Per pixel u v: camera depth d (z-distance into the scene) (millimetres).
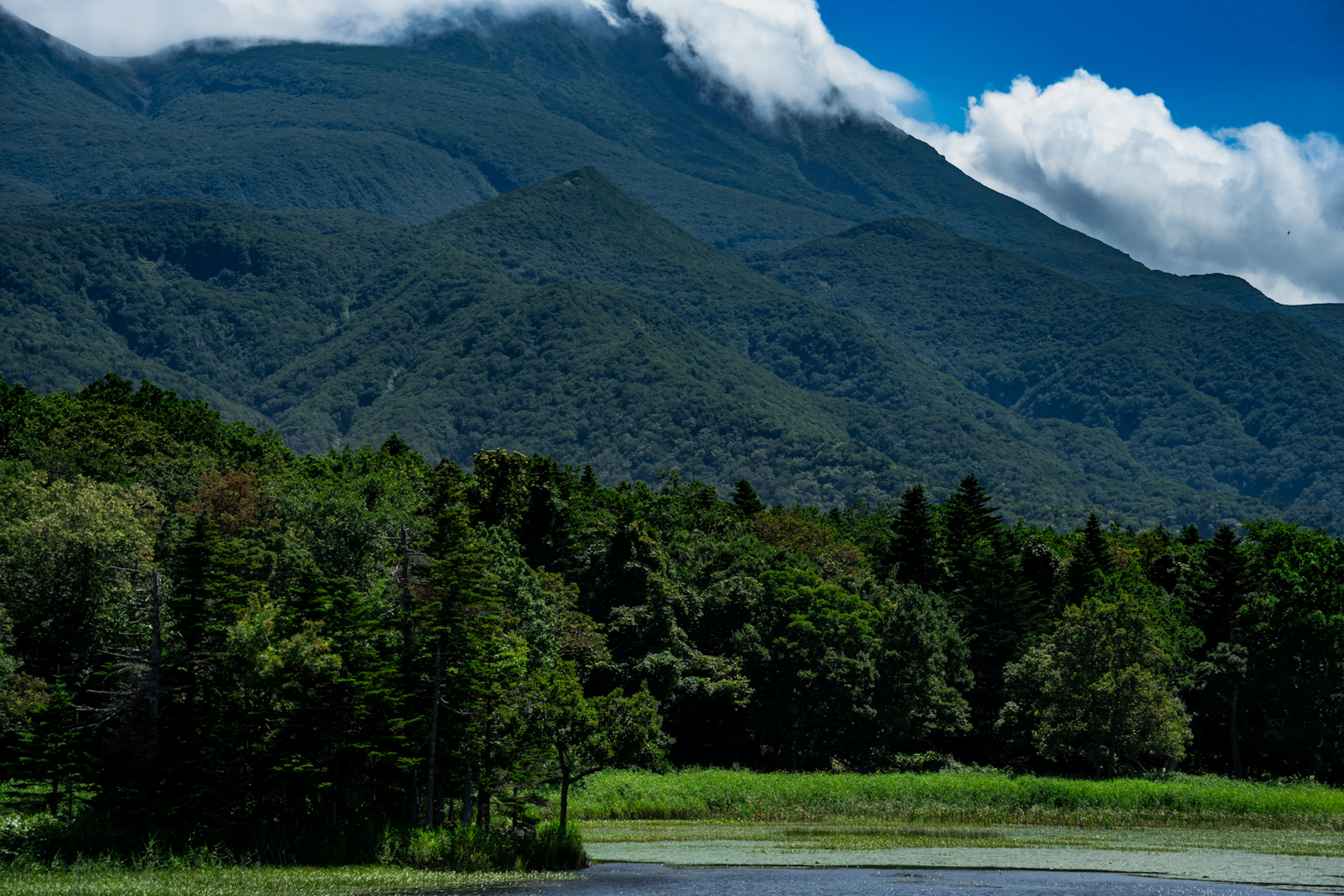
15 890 43375
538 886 48375
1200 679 102375
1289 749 95875
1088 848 60906
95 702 61656
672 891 47344
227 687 54312
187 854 50375
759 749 100750
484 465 105438
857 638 99500
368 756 55750
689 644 99688
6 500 78438
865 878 51281
